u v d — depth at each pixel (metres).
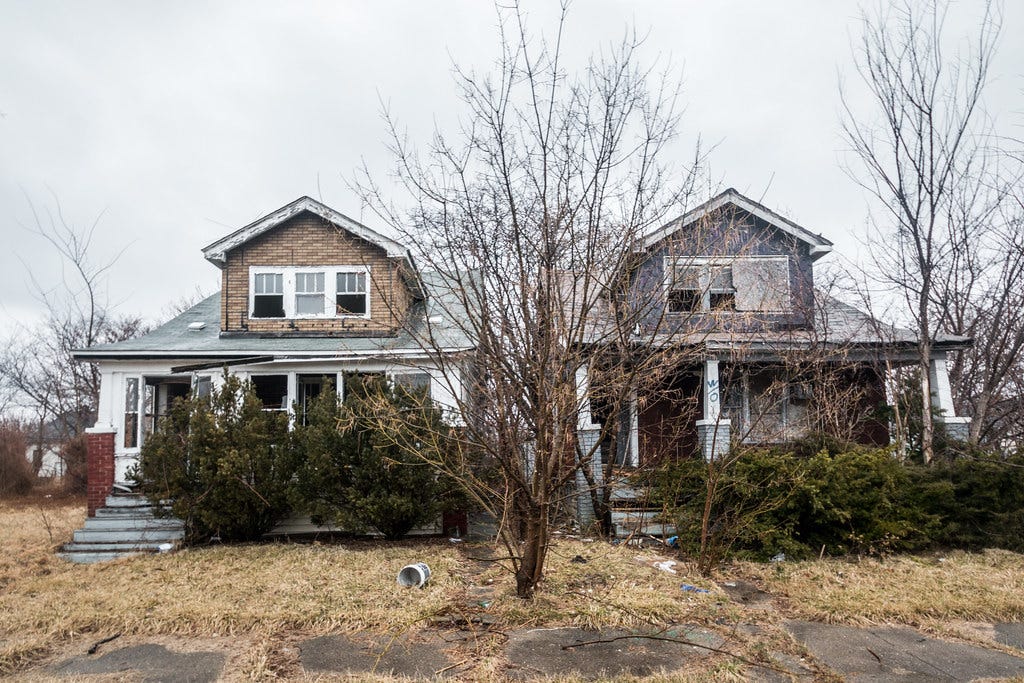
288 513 10.95
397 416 8.11
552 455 6.29
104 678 5.03
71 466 18.41
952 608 6.46
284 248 14.19
